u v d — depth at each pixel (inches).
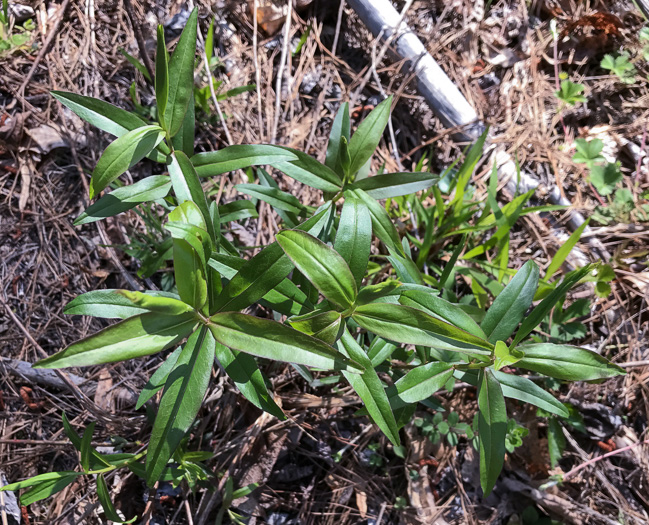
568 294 24.3
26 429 21.4
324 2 28.2
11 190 23.1
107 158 13.2
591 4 28.8
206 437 21.3
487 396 14.1
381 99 27.5
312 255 11.9
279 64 27.4
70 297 22.7
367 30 28.0
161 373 14.5
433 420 21.3
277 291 14.8
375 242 24.0
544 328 23.0
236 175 24.9
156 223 21.9
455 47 28.5
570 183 26.7
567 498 21.7
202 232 11.6
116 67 25.5
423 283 16.7
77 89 24.8
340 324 12.9
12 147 23.5
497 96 28.0
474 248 23.1
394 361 19.1
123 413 21.6
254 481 21.1
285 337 11.7
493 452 13.6
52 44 25.2
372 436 22.2
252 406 21.6
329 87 27.3
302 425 21.6
